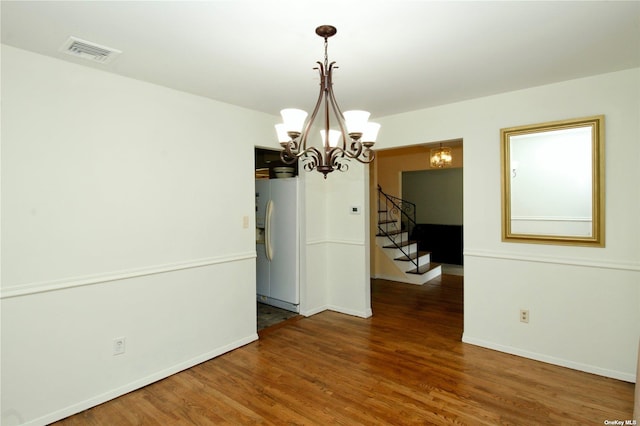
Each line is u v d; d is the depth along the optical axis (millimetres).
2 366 2025
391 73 2535
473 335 3295
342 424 2131
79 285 2316
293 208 4266
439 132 3410
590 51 2203
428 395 2430
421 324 3873
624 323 2582
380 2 1623
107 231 2453
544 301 2910
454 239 7910
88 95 2365
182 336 2881
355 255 4184
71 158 2289
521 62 2365
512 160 3027
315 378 2689
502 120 3059
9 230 2049
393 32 1919
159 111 2742
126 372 2537
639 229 2518
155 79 2609
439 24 1838
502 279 3113
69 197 2277
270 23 1810
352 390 2508
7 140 2043
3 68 2029
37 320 2148
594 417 2164
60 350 2234
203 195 3043
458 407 2283
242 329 3350
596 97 2643
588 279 2717
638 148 2504
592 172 2670
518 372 2740
